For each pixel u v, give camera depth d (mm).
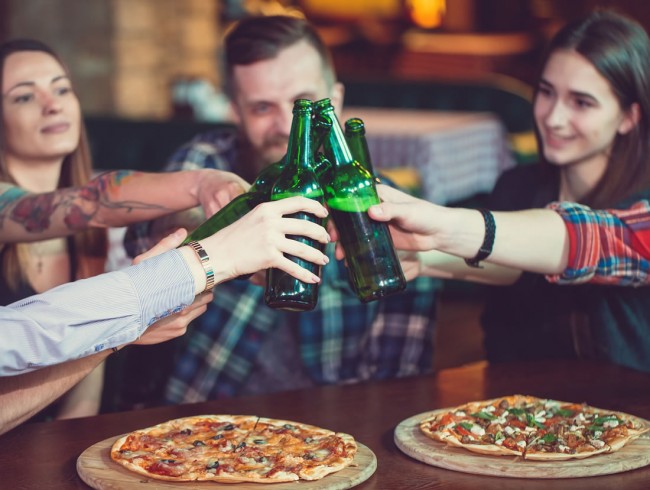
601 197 2090
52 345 1383
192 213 2150
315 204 1402
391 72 10047
